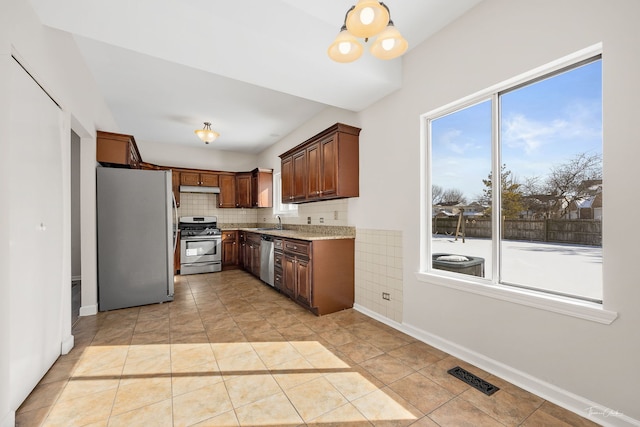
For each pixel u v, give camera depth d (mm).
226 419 1461
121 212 3191
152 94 3398
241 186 6043
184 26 1736
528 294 1710
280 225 5297
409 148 2535
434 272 2381
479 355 1974
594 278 1542
